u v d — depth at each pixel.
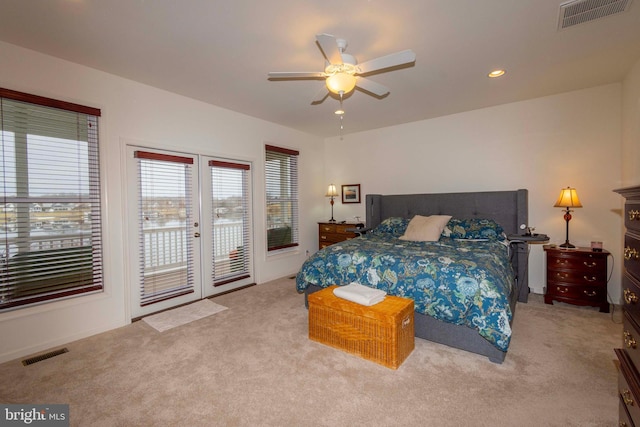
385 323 2.10
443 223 3.67
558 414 1.64
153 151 3.22
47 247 2.52
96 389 1.92
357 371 2.08
